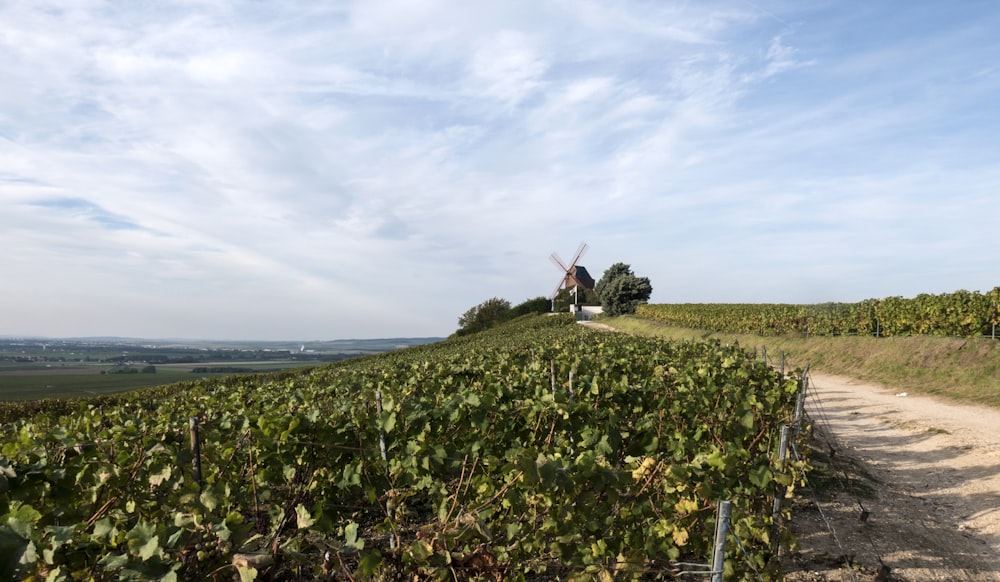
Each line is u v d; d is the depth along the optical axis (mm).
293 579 3514
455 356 13531
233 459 4578
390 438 4613
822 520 6473
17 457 3594
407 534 4828
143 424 6102
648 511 4086
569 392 6070
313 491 4535
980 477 8367
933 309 20375
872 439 11344
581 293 72375
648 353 11781
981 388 15766
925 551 5691
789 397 8172
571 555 3504
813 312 27328
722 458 4062
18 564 2100
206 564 2459
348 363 29562
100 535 2594
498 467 3934
